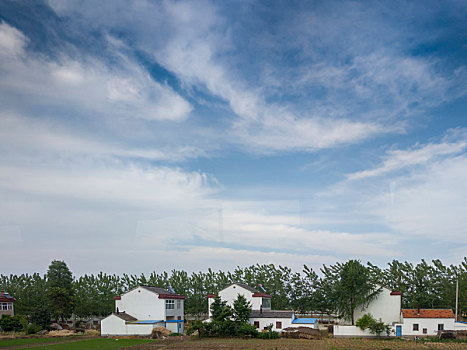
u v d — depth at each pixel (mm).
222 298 78562
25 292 99062
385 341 60188
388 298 72250
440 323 64000
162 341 62625
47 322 77875
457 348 52000
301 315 100562
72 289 97000
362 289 71938
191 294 103125
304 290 95750
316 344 57125
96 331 76562
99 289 100000
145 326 71250
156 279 110250
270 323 70938
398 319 71125
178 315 84188
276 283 97188
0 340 65250
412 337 64062
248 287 82125
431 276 87938
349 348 52656
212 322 67875
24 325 77312
